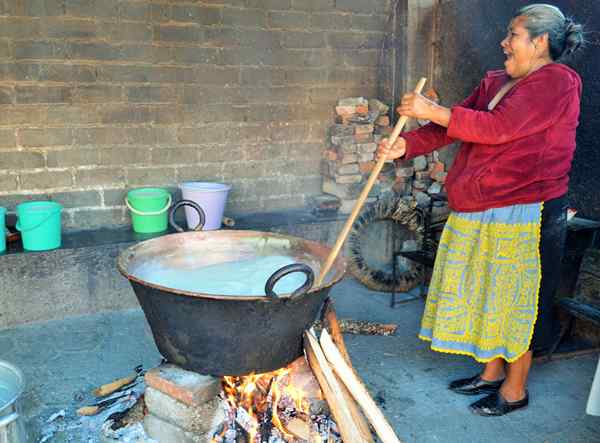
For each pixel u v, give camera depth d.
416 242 4.46
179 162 4.22
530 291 2.61
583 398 2.97
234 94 4.28
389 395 2.95
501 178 2.53
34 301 3.62
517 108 2.40
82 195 4.00
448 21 4.39
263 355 2.16
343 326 3.62
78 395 2.84
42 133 3.82
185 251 2.56
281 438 2.30
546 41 2.42
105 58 3.87
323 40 4.48
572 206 3.60
